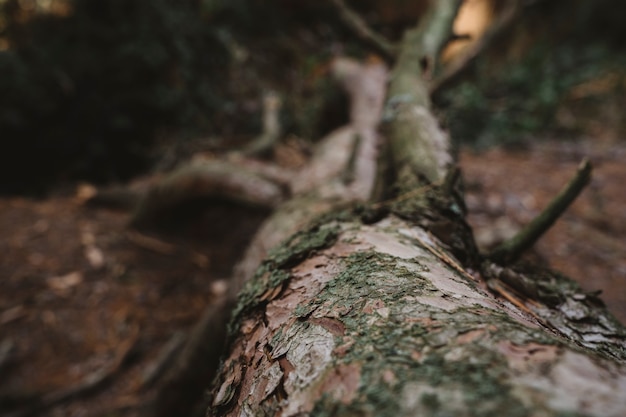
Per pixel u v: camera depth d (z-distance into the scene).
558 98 6.51
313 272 0.78
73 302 2.64
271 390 0.53
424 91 1.84
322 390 0.45
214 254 3.17
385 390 0.40
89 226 3.29
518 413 0.33
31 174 4.39
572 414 0.33
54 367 2.30
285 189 2.40
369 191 1.88
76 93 4.57
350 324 0.55
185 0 5.45
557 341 0.43
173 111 4.87
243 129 5.33
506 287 0.89
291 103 5.48
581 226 3.25
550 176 4.08
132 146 4.72
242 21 6.41
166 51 4.95
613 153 4.79
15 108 4.18
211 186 2.66
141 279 2.89
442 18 2.54
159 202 3.04
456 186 1.10
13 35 4.66
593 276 2.71
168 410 1.85
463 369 0.39
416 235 0.88
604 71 7.54
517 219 3.19
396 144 1.40
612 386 0.36
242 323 0.80
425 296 0.57
